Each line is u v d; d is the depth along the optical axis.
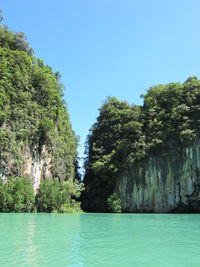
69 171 52.22
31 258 9.06
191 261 8.87
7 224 19.78
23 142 41.31
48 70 57.59
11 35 53.28
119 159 54.22
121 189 52.28
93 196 55.38
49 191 40.38
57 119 51.72
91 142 64.69
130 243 12.22
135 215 38.00
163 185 48.75
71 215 35.00
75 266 8.17
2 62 44.72
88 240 12.99
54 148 46.69
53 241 12.42
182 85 55.72
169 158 49.00
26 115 43.03
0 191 36.03
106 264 8.44
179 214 41.53
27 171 41.25
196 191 46.31
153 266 8.23
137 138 53.53
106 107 65.81
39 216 29.94
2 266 8.06
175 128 49.72
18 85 44.72
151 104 58.41
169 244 11.99
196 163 46.62
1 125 39.09
